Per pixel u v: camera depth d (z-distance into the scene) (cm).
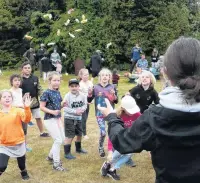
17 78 616
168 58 147
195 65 142
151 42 2109
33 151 650
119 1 2070
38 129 807
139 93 556
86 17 2125
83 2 2172
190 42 146
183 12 2159
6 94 473
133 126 153
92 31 2097
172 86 149
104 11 2156
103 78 593
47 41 2105
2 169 470
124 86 1497
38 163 590
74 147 671
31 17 2223
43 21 2205
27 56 1911
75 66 1923
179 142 140
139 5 2095
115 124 167
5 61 2367
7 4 2377
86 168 567
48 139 730
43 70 1712
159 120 144
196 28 2258
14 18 2362
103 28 2105
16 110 482
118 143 158
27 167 571
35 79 689
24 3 2386
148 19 2106
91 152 644
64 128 604
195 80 140
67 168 567
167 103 144
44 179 523
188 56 142
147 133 147
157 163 148
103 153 617
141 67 1644
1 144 476
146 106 560
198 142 140
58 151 554
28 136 750
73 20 2120
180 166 143
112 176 522
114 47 2095
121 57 2150
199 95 141
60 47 2094
